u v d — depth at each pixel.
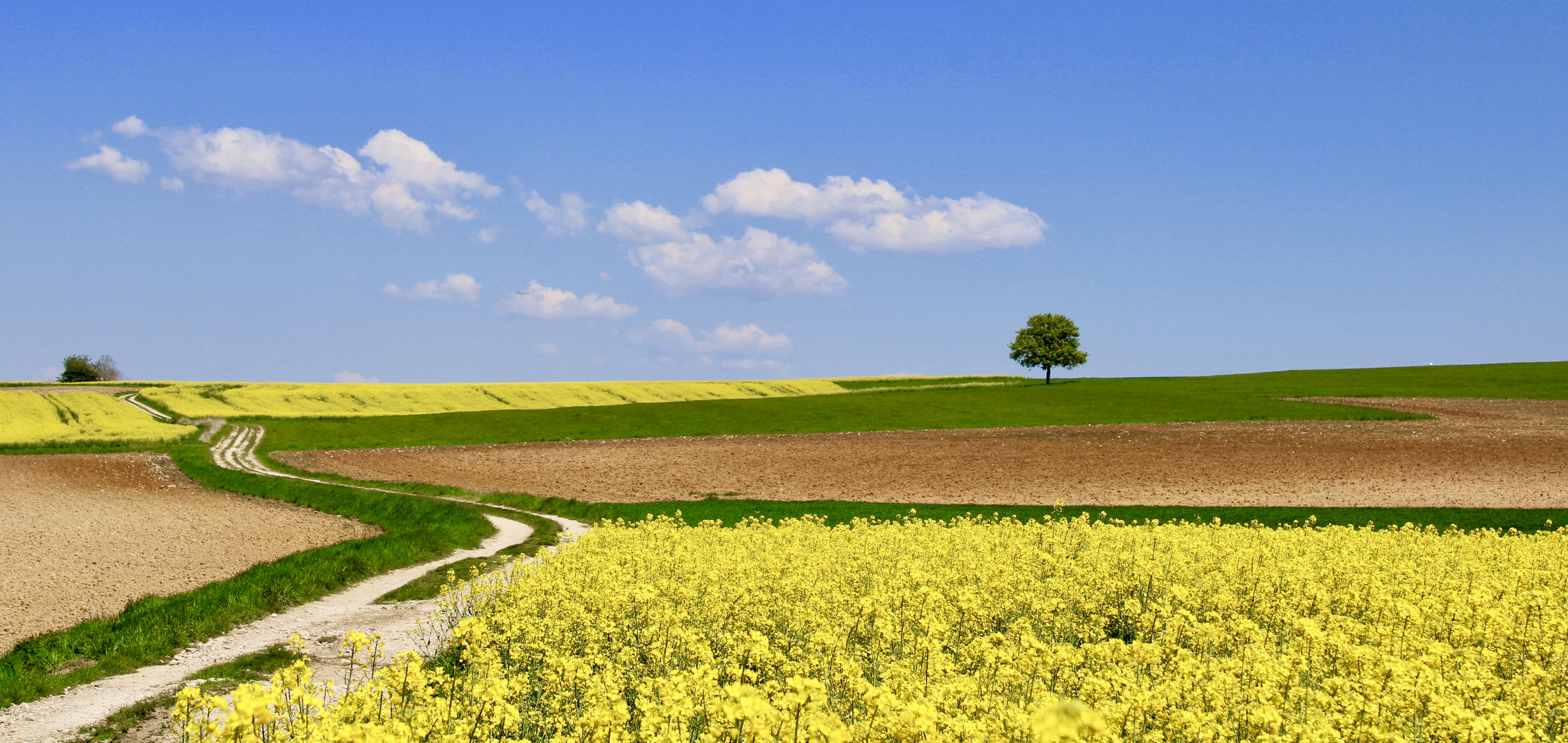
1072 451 46.44
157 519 29.50
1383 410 65.12
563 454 52.12
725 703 5.10
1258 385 93.06
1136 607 11.27
